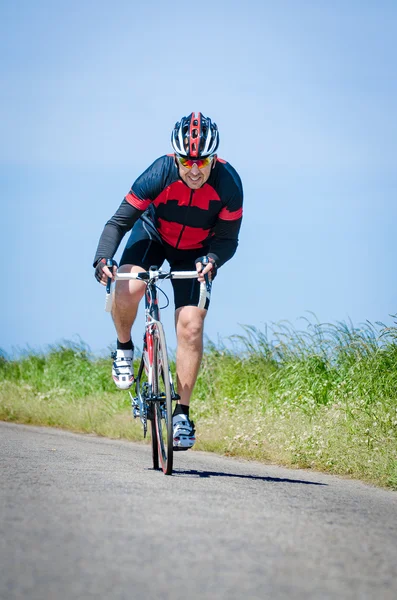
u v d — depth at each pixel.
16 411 32.53
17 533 9.66
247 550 9.52
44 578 7.95
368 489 17.42
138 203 17.91
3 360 43.44
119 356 19.08
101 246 17.66
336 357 29.22
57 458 18.33
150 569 8.47
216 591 7.87
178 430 17.23
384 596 8.14
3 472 14.94
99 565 8.48
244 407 28.30
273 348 31.97
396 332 27.61
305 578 8.54
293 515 11.95
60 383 39.16
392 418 22.31
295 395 27.45
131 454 21.31
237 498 13.21
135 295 18.23
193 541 9.77
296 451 21.56
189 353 17.69
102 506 11.64
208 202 17.94
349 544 10.27
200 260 17.27
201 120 17.11
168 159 17.89
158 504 12.02
